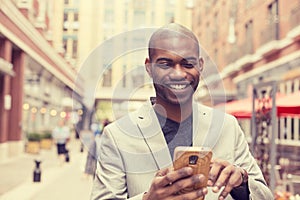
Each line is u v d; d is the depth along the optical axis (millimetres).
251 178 1140
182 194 861
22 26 15164
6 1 12695
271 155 5180
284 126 11000
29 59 17281
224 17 19188
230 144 1176
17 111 16078
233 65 17828
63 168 10750
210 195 1062
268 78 14125
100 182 1066
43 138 19562
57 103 23188
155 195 859
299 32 11195
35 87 20594
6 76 14586
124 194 1064
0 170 10914
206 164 869
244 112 6137
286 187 5949
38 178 8664
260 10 14844
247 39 16359
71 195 6117
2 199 6777
